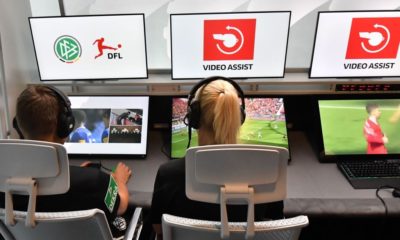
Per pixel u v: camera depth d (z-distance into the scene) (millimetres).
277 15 1579
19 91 1756
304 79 1767
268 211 1016
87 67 1733
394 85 1711
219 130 956
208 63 1698
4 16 1601
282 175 875
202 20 1599
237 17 1590
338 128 1691
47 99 989
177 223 863
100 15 1611
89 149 1711
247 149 813
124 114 1748
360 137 1679
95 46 1683
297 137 1837
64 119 1037
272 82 1742
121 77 1757
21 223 930
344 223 1775
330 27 1591
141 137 1718
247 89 1776
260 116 1718
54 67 1735
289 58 1909
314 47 1634
